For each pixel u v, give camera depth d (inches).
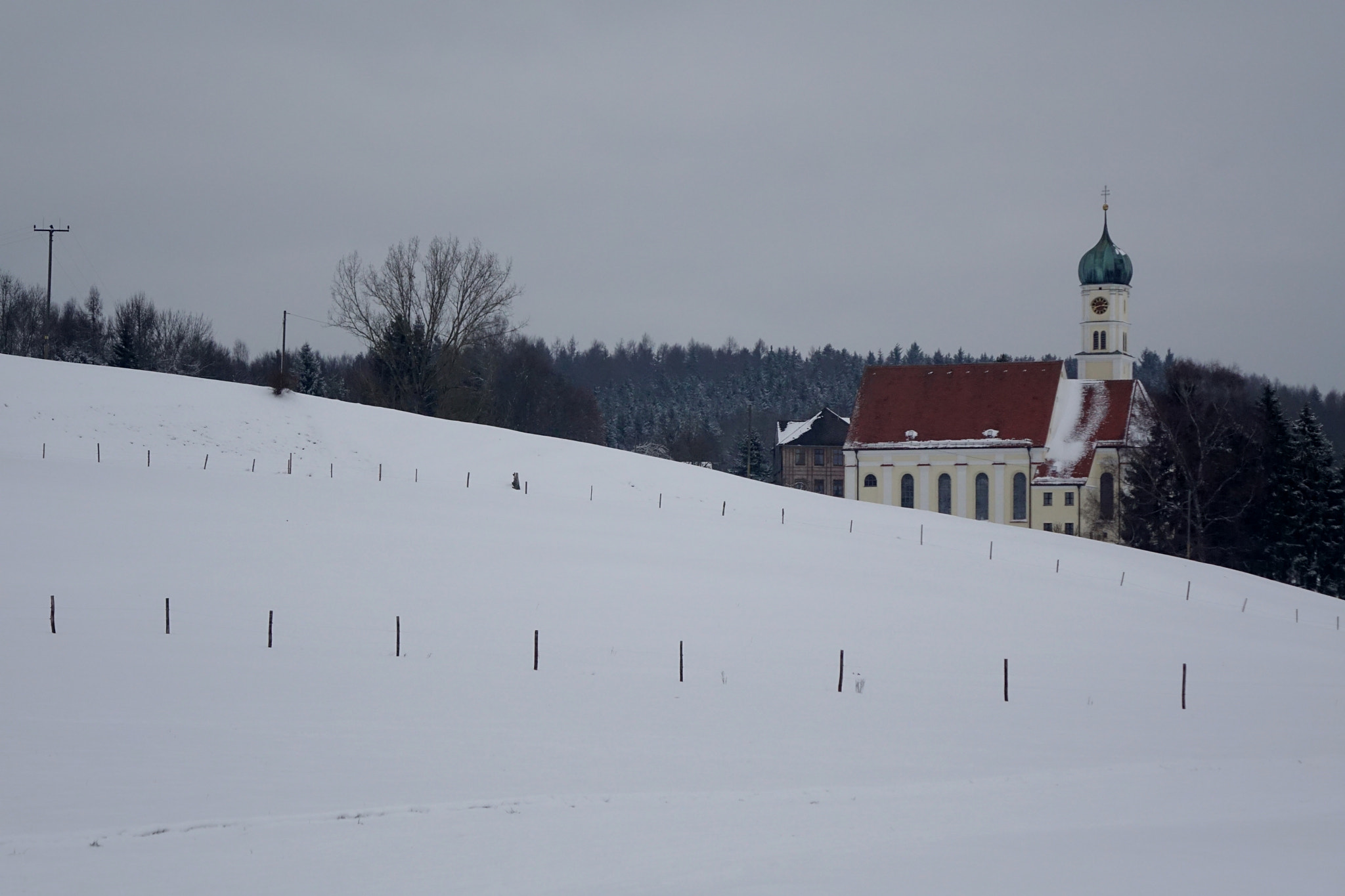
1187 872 1047.6
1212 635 3006.9
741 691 1991.9
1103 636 2819.9
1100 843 1154.0
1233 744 1780.3
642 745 1579.7
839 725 1775.3
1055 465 7362.2
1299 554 6058.1
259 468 4443.9
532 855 1061.8
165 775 1327.5
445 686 1873.8
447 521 3462.1
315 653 2048.5
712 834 1148.5
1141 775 1505.9
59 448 4247.0
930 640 2588.6
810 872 1023.6
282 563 2773.1
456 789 1312.7
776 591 2950.3
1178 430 6309.1
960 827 1208.2
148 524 3043.8
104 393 4847.4
